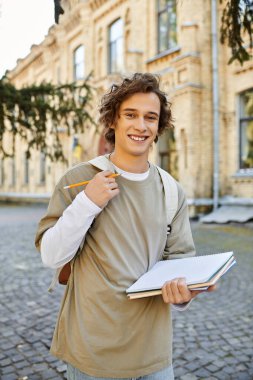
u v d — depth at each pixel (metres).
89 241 1.21
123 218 1.20
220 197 11.12
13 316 3.76
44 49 20.56
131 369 1.15
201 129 11.16
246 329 3.43
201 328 3.46
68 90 6.28
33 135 5.75
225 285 4.85
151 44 13.02
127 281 1.17
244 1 2.84
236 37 3.09
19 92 5.45
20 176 25.08
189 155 11.05
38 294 4.49
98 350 1.14
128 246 1.20
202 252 6.64
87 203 1.08
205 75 11.10
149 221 1.24
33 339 3.19
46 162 20.94
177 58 11.30
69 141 17.50
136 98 1.21
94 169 1.27
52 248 1.12
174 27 12.31
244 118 10.78
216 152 10.96
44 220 1.23
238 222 9.59
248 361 2.82
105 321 1.15
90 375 1.13
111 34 15.43
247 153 10.80
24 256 6.72
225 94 11.05
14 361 2.80
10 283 4.97
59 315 1.26
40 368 2.71
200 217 10.84
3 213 16.72
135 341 1.16
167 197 1.30
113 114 1.27
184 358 2.87
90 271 1.19
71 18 17.39
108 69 15.55
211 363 2.79
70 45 18.36
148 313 1.20
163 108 1.35
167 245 1.36
